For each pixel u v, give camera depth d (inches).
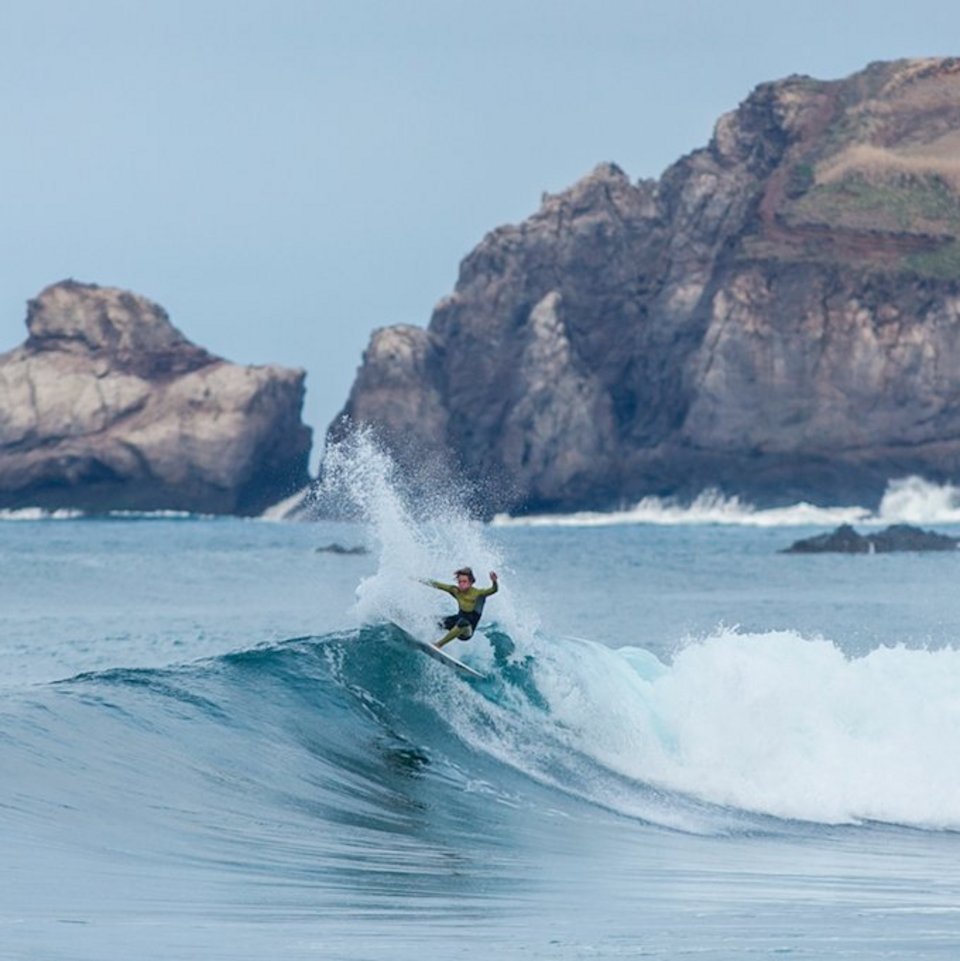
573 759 3818.9
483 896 2613.2
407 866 2827.3
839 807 3636.8
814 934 2332.7
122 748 3282.5
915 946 2247.8
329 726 3737.7
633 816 3474.4
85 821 2829.7
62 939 2130.9
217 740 3474.4
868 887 2849.4
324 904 2474.2
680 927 2380.7
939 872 3068.4
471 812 3356.3
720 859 3120.1
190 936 2191.2
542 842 3169.3
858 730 3858.3
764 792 3703.3
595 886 2758.4
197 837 2856.8
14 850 2598.4
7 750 3102.9
